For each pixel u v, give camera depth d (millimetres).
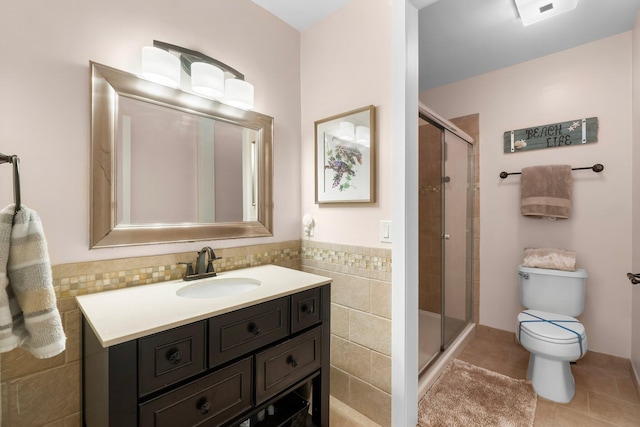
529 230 2289
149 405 792
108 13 1115
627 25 1834
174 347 837
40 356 678
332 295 1674
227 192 1502
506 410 1564
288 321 1149
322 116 1735
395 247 1377
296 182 1853
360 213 1541
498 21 1780
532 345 1712
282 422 1241
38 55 974
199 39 1385
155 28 1240
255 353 1044
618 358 1955
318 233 1763
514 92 2334
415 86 1420
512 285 2373
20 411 946
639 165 1717
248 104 1477
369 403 1499
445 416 1518
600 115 1995
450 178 2246
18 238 670
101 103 1092
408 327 1380
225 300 1015
